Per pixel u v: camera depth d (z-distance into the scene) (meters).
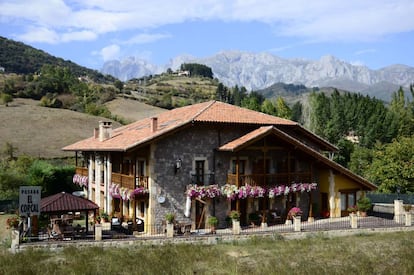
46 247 22.56
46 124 75.06
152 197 27.89
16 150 59.03
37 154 59.22
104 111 94.06
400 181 43.19
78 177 40.19
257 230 28.12
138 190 27.77
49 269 19.06
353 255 22.42
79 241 23.36
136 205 30.66
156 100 125.38
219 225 29.91
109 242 23.75
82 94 113.19
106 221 30.09
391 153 44.53
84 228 25.67
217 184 30.03
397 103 98.94
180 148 28.92
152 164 27.97
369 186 34.84
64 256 21.61
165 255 21.81
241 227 29.78
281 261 21.11
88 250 22.44
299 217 27.42
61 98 103.81
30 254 21.41
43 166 42.00
